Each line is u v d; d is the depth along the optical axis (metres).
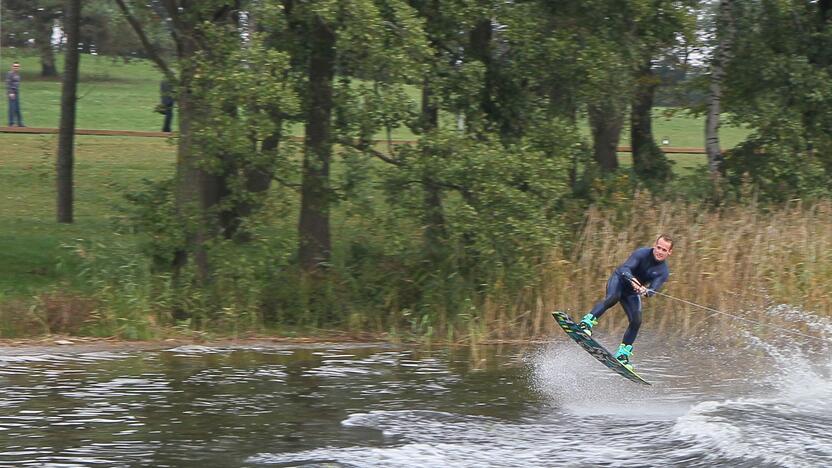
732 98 59.28
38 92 125.81
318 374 37.56
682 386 36.50
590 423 30.34
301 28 46.44
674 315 45.84
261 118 43.22
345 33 42.53
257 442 27.38
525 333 46.97
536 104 50.78
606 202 50.53
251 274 46.84
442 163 45.03
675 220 48.22
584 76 49.53
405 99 45.31
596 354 34.19
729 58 58.22
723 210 52.38
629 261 34.00
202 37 45.44
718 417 30.03
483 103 51.00
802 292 44.81
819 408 32.16
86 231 60.59
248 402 32.34
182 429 28.67
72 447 26.55
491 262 47.53
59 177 62.91
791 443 26.95
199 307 46.56
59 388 34.06
